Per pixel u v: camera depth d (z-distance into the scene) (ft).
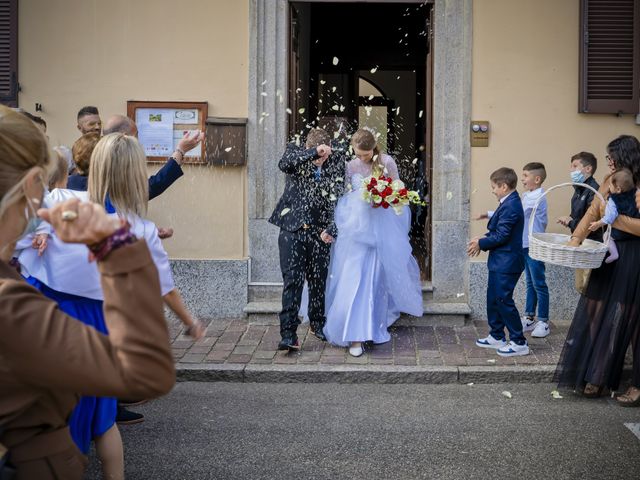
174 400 16.47
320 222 18.98
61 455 5.03
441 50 21.98
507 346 18.81
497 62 22.02
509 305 18.78
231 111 22.26
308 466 12.96
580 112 21.99
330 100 39.01
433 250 22.30
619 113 21.99
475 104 22.09
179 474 12.63
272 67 22.08
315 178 18.81
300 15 27.96
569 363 16.60
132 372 4.28
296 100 22.99
